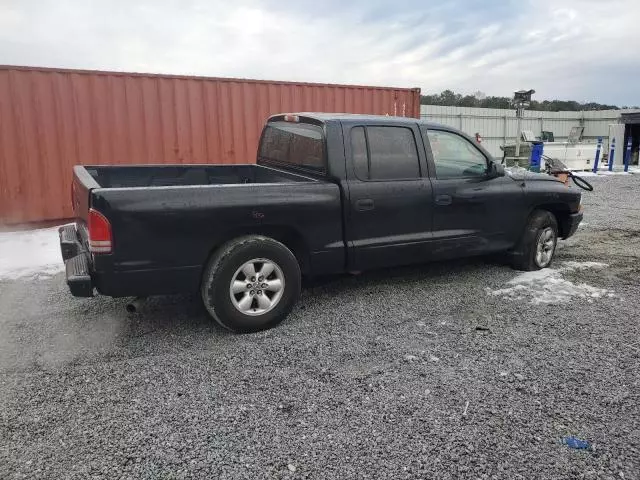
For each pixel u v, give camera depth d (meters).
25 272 5.84
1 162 7.70
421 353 3.66
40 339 3.95
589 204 11.37
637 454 2.50
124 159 8.55
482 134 31.34
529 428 2.72
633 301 4.77
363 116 4.79
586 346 3.77
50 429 2.73
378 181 4.60
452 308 4.60
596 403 2.97
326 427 2.73
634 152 23.50
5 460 2.46
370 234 4.59
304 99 10.21
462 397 3.04
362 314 4.46
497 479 2.32
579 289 5.12
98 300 4.88
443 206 4.95
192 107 9.03
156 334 4.05
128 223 3.55
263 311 4.07
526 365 3.46
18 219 7.91
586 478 2.34
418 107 11.77
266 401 3.01
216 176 5.70
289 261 4.13
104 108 8.31
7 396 3.07
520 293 5.00
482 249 5.33
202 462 2.45
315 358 3.59
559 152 19.78
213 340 3.92
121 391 3.13
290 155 5.08
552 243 5.90
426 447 2.56
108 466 2.42
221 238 3.94
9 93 7.63
